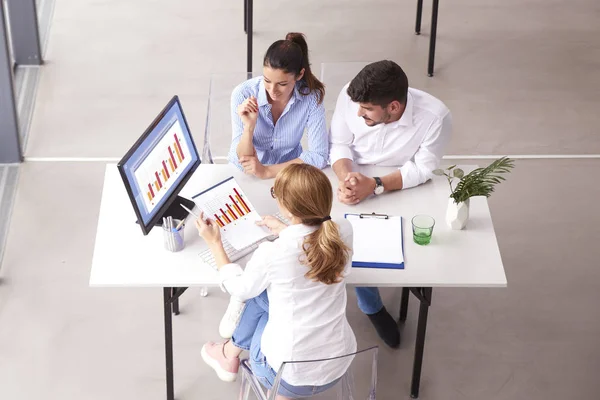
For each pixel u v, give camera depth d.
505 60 5.91
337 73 4.19
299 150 3.98
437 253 3.25
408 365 3.88
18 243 4.38
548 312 4.16
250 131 3.58
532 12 6.39
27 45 5.55
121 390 3.72
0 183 4.75
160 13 6.21
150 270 3.13
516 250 4.49
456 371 3.87
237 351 3.53
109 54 5.78
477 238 3.33
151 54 5.80
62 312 4.05
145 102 5.39
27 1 5.38
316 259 2.75
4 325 3.97
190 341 3.94
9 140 4.80
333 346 2.93
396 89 3.34
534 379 3.85
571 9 6.44
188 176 3.48
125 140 5.10
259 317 3.30
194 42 5.94
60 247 4.38
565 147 5.20
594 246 4.54
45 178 4.80
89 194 4.71
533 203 4.79
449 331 4.04
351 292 4.19
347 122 3.68
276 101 3.71
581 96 5.61
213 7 6.30
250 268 2.86
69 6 6.22
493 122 5.36
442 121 3.58
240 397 3.31
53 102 5.34
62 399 3.67
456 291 4.25
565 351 3.98
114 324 4.01
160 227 3.31
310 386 2.94
